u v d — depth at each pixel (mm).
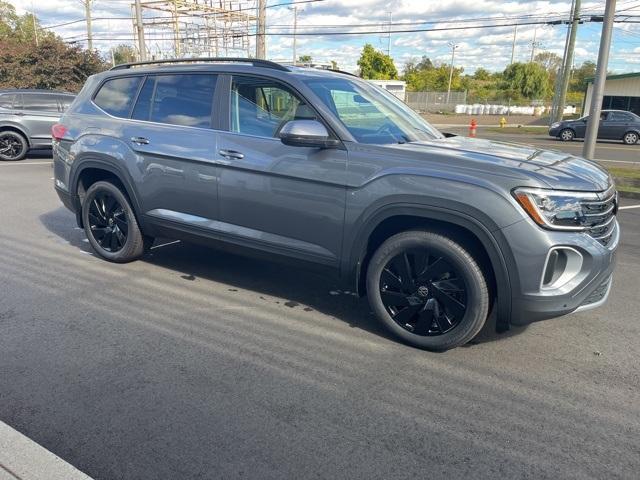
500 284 3355
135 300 4523
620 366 3574
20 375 3301
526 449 2707
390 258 3697
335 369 3453
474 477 2502
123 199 5145
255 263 5570
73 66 26016
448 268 3537
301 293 4773
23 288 4734
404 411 3006
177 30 38250
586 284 3346
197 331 3961
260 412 2969
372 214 3652
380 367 3488
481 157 3578
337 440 2742
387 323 3826
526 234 3230
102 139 5141
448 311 3600
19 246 6027
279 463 2566
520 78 75750
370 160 3682
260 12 22047
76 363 3455
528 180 3248
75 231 6734
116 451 2633
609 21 11336
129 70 5219
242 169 4211
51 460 2549
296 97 4066
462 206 3336
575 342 3910
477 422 2922
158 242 6246
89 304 4414
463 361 3594
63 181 5582
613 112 25734
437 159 3549
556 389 3271
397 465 2568
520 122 46344
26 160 13969
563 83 29578
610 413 3033
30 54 25875
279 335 3930
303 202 3957
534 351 3754
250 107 4312
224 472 2500
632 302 4730
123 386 3201
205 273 5238
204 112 4551
